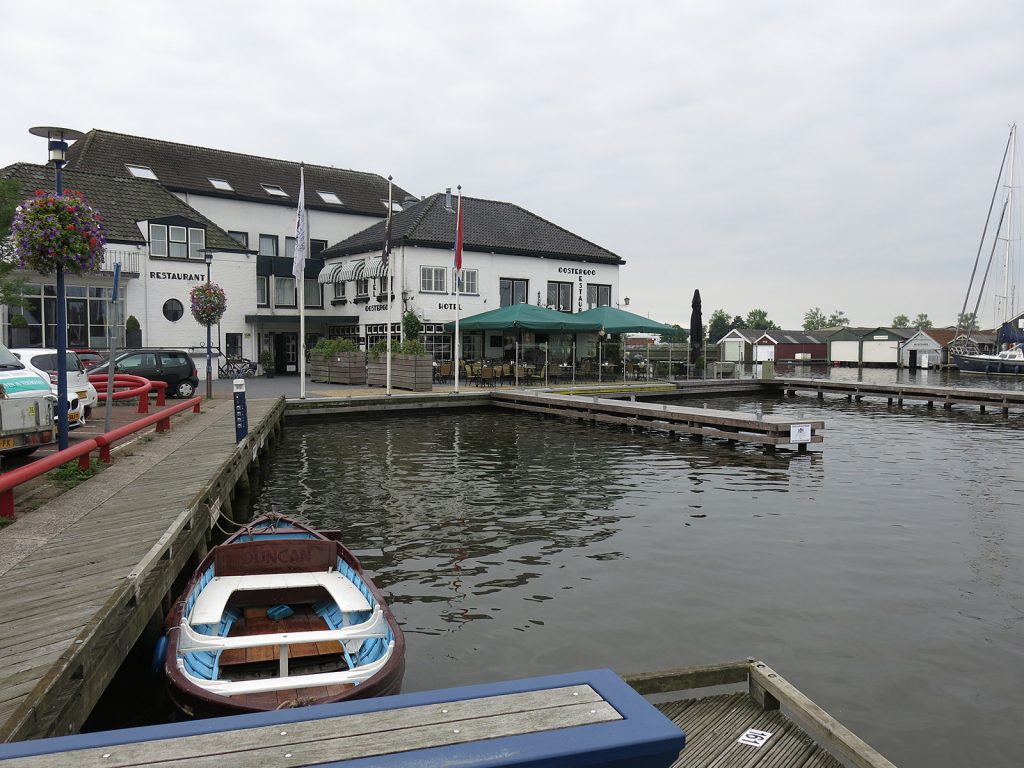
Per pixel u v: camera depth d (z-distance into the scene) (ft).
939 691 19.03
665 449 58.95
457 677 19.81
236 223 120.26
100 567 20.56
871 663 20.62
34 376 33.24
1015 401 87.81
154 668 19.15
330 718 6.81
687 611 24.38
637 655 21.11
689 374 120.98
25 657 14.76
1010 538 33.19
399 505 39.14
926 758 16.05
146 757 6.18
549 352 119.34
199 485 31.40
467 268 110.73
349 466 50.57
